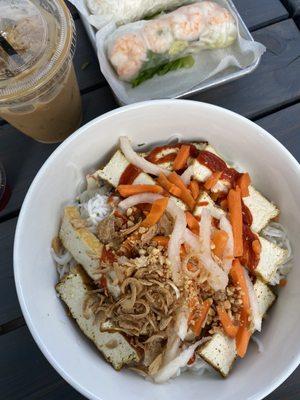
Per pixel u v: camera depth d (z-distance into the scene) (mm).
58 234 220
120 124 209
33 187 188
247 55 268
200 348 198
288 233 222
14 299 231
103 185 228
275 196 224
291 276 215
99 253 203
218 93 260
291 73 263
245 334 198
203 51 274
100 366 197
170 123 216
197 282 198
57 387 221
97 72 263
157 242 199
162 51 262
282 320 203
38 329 177
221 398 180
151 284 193
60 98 218
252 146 214
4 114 212
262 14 274
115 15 263
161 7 278
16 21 195
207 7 265
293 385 223
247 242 210
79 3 256
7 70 190
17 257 180
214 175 215
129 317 196
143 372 200
